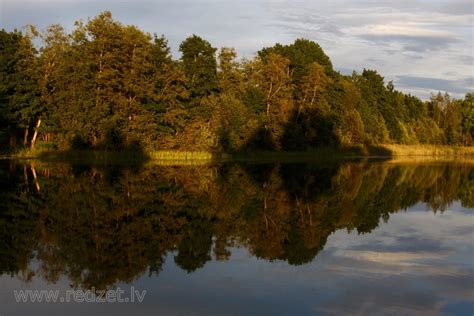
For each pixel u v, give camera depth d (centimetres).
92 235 1460
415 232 1647
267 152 6531
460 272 1145
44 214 1775
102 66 5334
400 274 1118
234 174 3675
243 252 1304
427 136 10481
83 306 890
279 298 940
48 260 1183
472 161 6981
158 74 5738
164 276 1070
